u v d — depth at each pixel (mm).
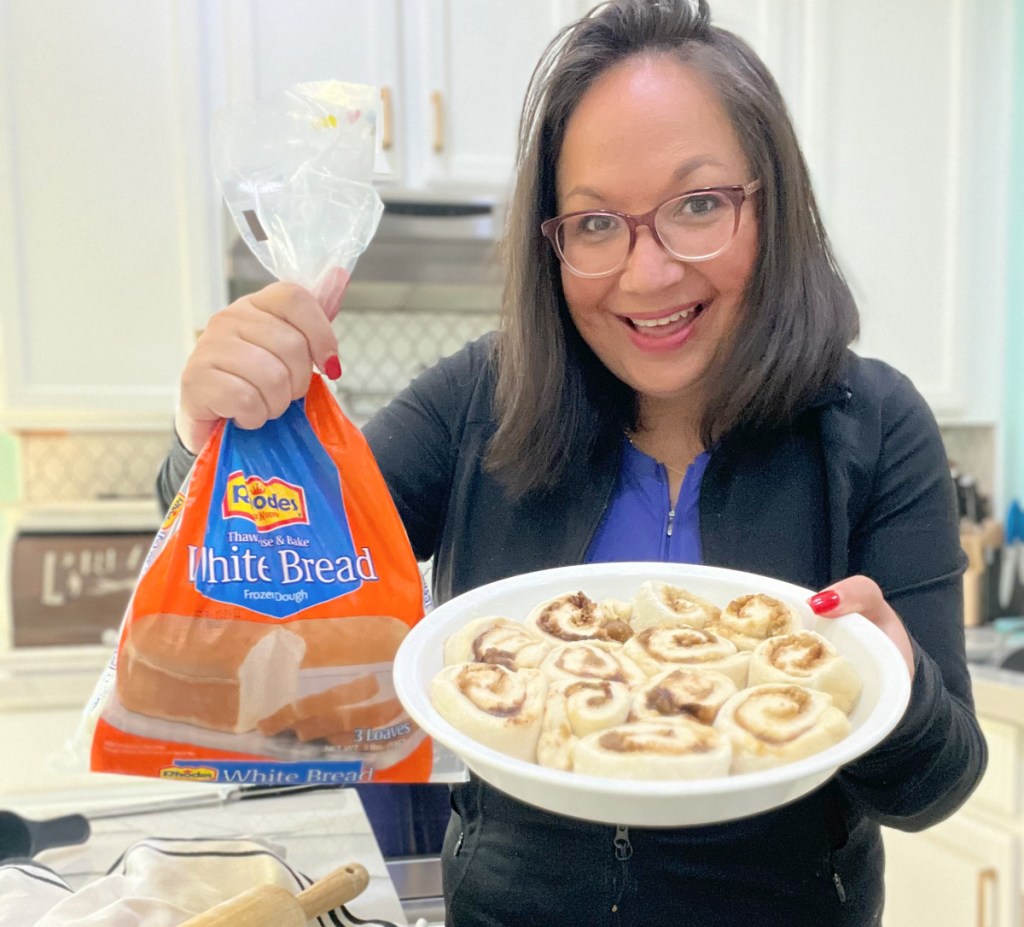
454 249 1892
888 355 2086
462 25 1836
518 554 795
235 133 597
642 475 793
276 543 571
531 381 777
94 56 1753
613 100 657
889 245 2053
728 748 436
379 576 578
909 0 1999
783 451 761
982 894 1557
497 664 525
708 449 778
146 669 549
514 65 1862
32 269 1778
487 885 734
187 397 582
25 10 1723
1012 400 2156
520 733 460
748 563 747
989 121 2088
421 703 465
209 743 558
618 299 693
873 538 736
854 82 1994
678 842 690
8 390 1791
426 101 1837
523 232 767
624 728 453
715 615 586
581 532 780
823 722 450
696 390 784
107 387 1828
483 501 816
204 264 1825
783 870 699
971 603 1983
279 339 568
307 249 597
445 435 854
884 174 2031
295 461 585
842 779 662
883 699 465
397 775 578
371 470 596
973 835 1582
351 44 1801
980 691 1542
